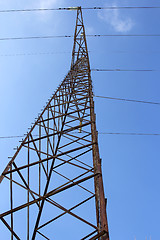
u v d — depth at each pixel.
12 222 10.72
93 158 12.91
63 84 21.11
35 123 15.65
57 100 19.36
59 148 16.66
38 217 12.64
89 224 10.25
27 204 10.55
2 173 11.71
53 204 11.10
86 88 20.98
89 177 10.65
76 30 32.16
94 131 13.67
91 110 16.05
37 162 12.63
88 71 24.30
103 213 8.59
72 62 27.62
